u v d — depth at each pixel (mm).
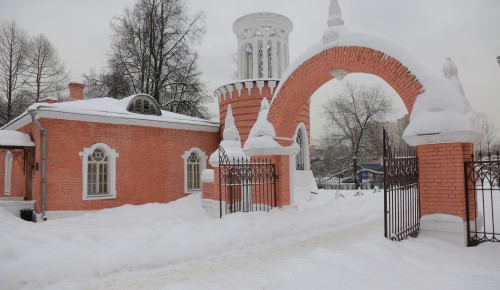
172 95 29422
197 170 19000
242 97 19469
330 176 44938
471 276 5730
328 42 10078
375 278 5496
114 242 7500
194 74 29375
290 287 5031
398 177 7824
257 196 12078
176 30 28891
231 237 9008
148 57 28672
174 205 15586
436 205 8008
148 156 16891
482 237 8219
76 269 6508
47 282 6129
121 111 16562
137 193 16422
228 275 6605
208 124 19281
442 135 7844
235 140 13312
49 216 13984
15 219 12828
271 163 11633
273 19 20594
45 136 14094
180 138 18188
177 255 7742
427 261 6594
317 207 14312
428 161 8148
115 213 14156
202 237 8648
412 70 8609
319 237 9977
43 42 31328
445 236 7820
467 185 7828
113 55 28484
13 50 29828
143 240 7793
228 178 11141
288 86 11086
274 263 7398
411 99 8586
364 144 40750
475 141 8109
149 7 28391
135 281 6391
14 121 16750
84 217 13539
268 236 9641
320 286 5062
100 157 15727
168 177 17516
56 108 14250
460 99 8000
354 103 39156
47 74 31625
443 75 8539
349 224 12070
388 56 8984
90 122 15273
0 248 6500
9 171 19375
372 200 16953
